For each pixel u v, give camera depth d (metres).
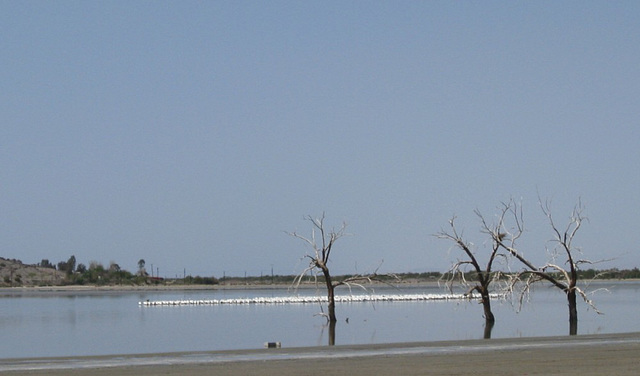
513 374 25.78
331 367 28.48
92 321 77.50
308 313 87.31
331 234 59.25
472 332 54.00
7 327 69.12
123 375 27.48
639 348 33.62
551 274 55.66
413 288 187.25
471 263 55.00
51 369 29.56
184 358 32.97
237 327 65.62
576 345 35.47
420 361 29.86
